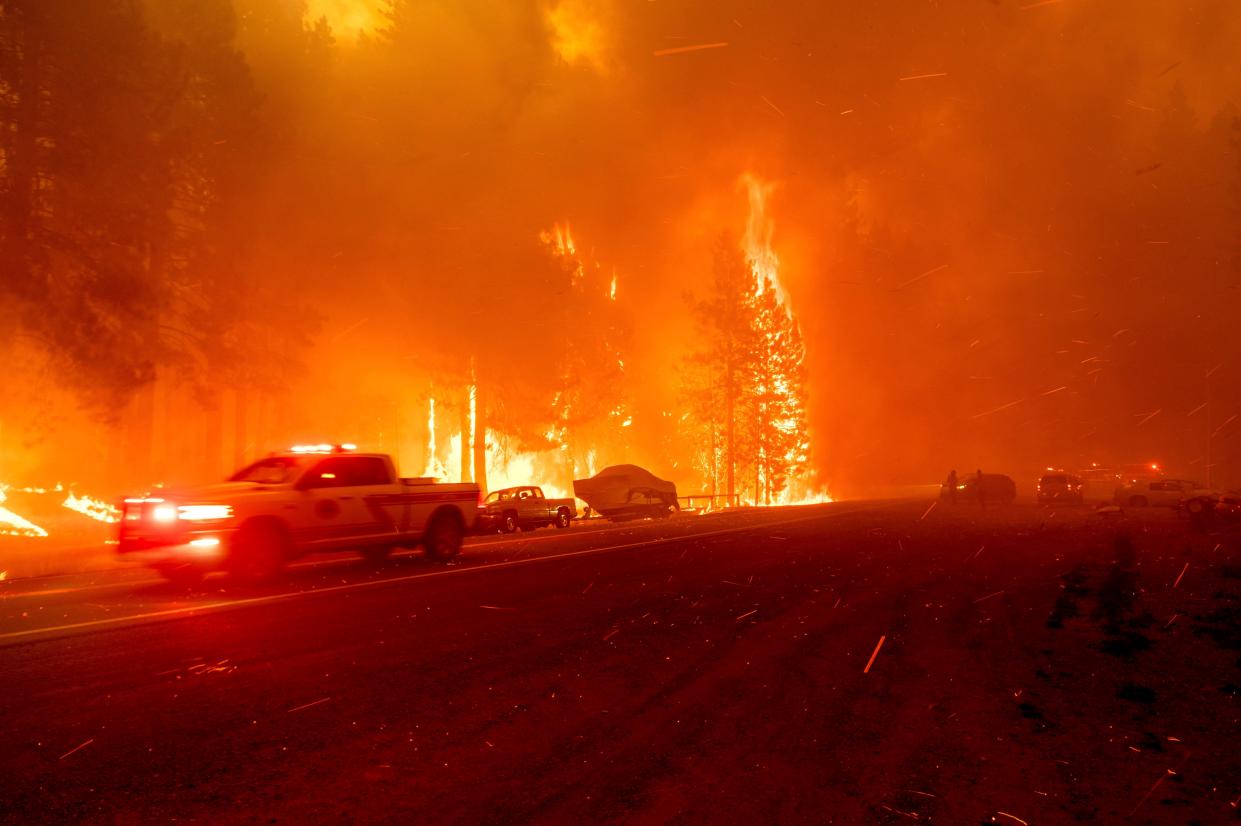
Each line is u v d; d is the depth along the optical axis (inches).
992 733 281.6
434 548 743.1
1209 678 357.4
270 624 443.2
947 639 434.0
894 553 833.5
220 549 578.6
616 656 381.4
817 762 250.8
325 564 738.8
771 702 314.5
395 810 211.0
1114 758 258.2
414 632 426.0
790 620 476.4
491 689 323.0
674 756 253.8
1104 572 698.8
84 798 213.9
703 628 449.1
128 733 264.1
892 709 308.3
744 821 207.6
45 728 267.9
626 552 839.7
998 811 217.0
